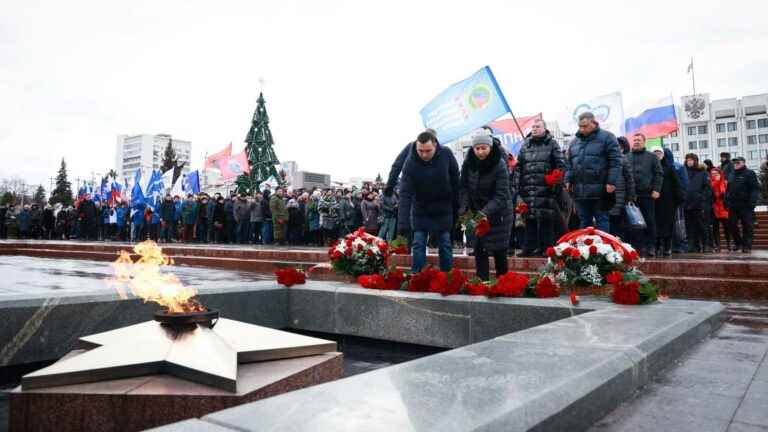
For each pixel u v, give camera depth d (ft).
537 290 13.60
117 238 82.02
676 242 34.45
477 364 6.59
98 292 12.88
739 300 18.04
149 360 7.91
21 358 11.57
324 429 4.30
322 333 15.81
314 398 5.13
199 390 7.35
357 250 18.24
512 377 5.97
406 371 6.23
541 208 24.98
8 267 35.17
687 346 9.86
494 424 4.51
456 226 19.06
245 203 63.00
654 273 21.94
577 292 14.29
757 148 281.54
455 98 36.04
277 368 8.64
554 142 24.90
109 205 86.58
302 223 57.77
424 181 18.53
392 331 14.48
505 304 12.92
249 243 63.77
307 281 17.51
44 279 24.84
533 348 7.60
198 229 69.00
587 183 23.61
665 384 7.67
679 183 28.89
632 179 24.61
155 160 546.67
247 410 4.79
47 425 7.27
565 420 5.38
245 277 27.09
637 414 6.40
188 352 8.16
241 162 97.35
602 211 23.66
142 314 13.41
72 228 94.02
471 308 13.33
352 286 16.22
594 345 7.86
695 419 6.21
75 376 7.47
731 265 20.01
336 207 53.62
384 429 4.30
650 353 7.90
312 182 191.62
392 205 36.19
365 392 5.33
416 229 18.97
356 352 14.05
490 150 18.56
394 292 14.88
